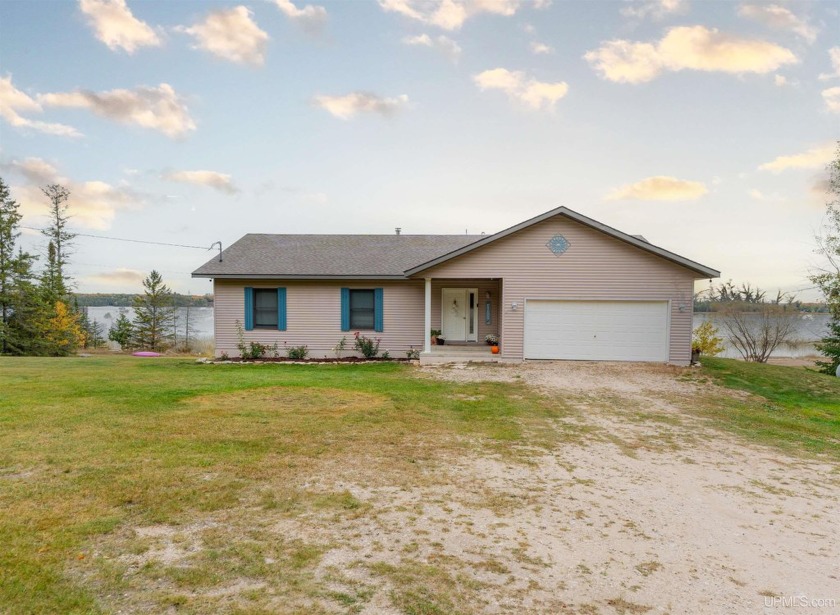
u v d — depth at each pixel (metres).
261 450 5.85
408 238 19.03
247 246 17.73
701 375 12.97
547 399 9.89
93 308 53.06
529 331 14.63
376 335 16.12
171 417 7.34
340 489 4.73
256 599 2.81
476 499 4.67
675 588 3.20
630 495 5.00
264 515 4.05
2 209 25.84
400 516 4.17
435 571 3.26
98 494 4.31
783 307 25.23
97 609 2.65
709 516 4.55
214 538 3.59
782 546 3.97
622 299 14.34
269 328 16.06
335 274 15.52
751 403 10.27
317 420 7.48
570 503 4.69
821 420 9.23
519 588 3.10
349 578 3.11
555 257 14.47
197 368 13.73
